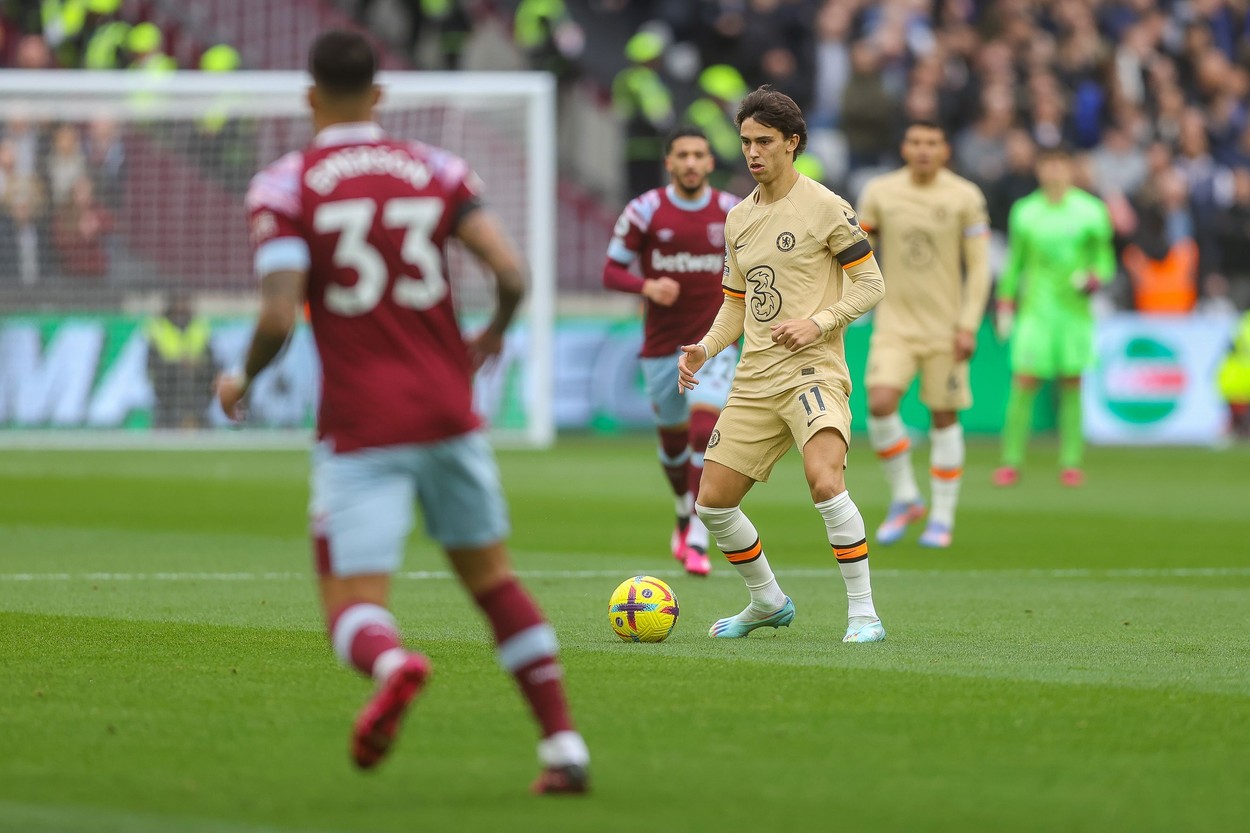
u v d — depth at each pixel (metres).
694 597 30.94
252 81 70.00
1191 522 45.88
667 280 35.34
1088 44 92.31
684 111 86.44
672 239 35.91
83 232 72.56
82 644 24.56
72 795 15.70
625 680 21.67
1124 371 78.44
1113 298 83.38
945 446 40.34
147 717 19.22
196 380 72.56
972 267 40.38
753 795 15.76
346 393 15.41
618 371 77.94
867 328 77.38
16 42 82.25
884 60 85.38
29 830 14.51
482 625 26.92
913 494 40.75
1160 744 18.00
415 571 34.84
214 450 73.06
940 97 84.94
